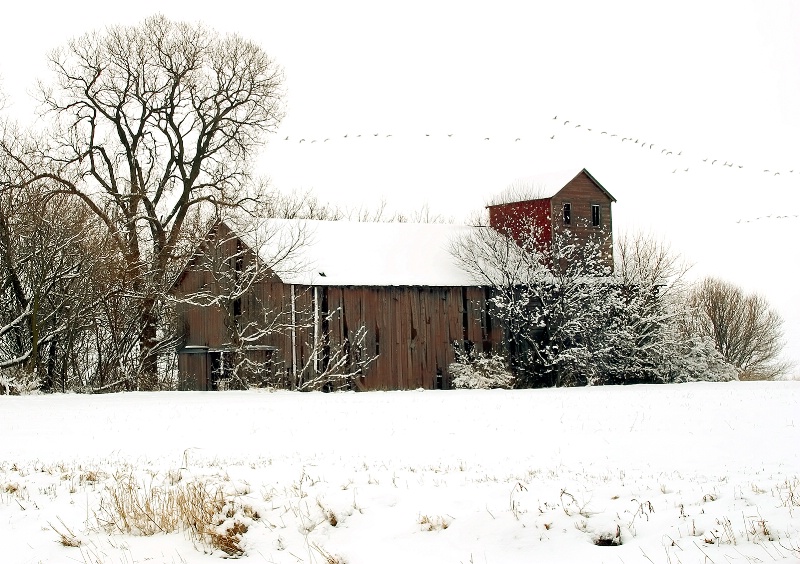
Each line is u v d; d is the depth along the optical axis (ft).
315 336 131.13
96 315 127.75
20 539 34.99
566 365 140.97
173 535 34.88
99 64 148.56
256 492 38.88
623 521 32.99
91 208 134.21
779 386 118.21
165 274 141.18
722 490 38.22
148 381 135.23
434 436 66.49
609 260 156.15
